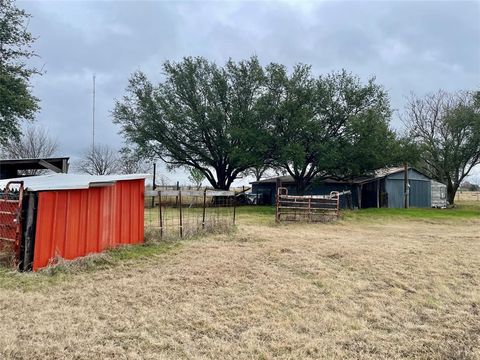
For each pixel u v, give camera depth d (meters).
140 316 4.31
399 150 21.33
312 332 4.06
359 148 20.69
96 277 5.85
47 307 4.47
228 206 21.45
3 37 15.09
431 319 4.54
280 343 3.74
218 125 23.83
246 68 23.42
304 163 21.81
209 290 5.35
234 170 26.44
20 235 6.00
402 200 26.19
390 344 3.80
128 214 8.12
